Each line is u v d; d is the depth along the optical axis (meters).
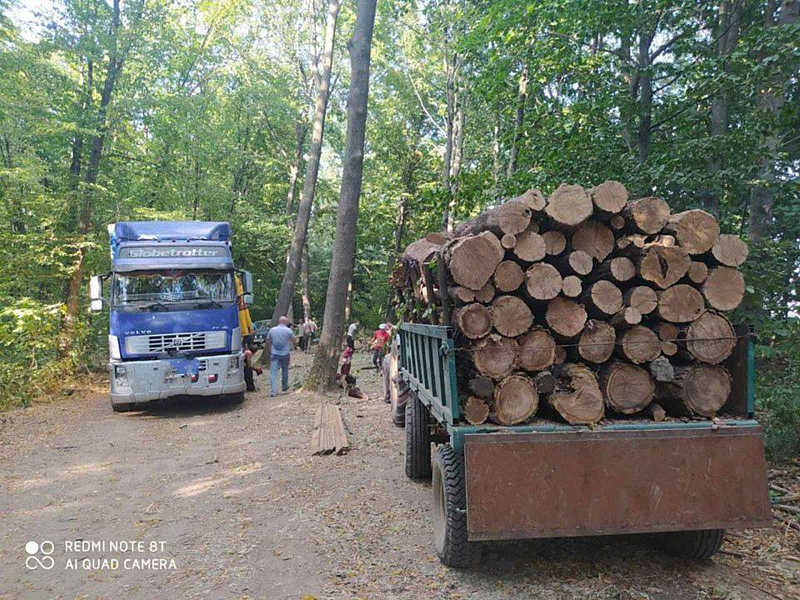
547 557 4.28
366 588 3.93
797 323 6.21
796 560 4.12
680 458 3.63
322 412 10.23
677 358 3.96
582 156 8.32
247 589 4.00
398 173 31.23
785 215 7.86
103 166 18.45
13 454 8.05
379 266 35.34
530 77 9.70
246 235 31.38
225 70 25.72
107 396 13.80
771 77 7.08
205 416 10.79
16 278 15.54
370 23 12.66
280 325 13.34
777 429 6.16
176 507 5.76
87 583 4.18
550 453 3.57
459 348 3.75
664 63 8.41
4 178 14.87
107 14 17.97
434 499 4.52
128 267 10.77
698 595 3.67
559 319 3.81
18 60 15.58
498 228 3.86
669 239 3.84
